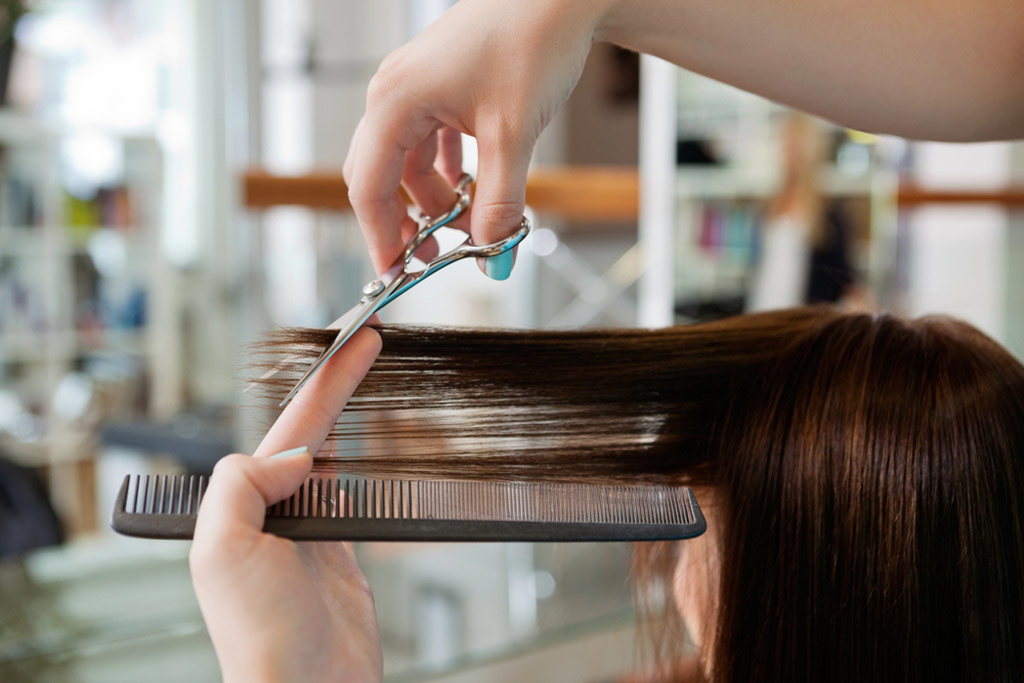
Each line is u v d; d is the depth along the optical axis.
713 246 1.37
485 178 0.41
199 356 2.40
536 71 0.40
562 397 0.54
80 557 1.17
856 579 0.52
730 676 0.55
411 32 2.96
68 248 2.44
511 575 1.15
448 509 0.41
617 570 1.16
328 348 0.43
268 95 2.65
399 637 1.03
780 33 0.46
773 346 0.57
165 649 1.03
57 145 2.41
